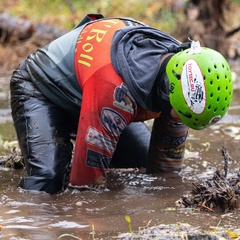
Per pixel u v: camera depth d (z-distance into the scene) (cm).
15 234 418
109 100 482
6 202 489
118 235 411
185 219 444
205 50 469
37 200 493
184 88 463
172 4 1349
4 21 1235
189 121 473
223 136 720
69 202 489
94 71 487
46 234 418
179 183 545
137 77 479
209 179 523
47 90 530
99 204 485
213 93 460
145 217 451
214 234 411
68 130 541
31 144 523
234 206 465
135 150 592
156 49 493
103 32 503
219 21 1260
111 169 592
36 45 1227
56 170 513
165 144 558
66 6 1434
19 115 538
